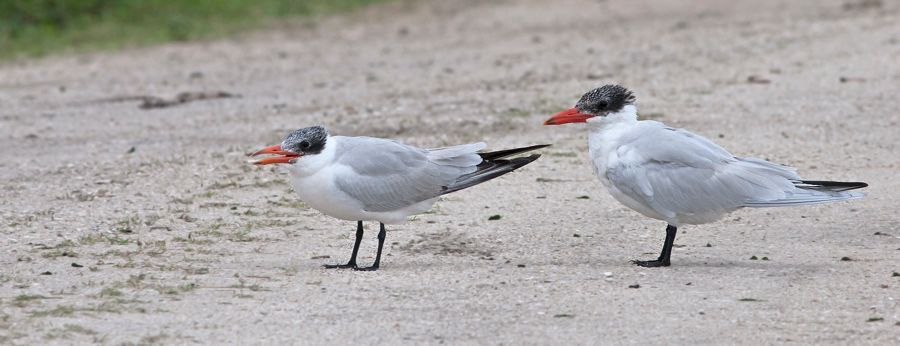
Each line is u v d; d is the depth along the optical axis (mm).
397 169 12164
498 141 19047
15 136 20859
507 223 14219
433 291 11188
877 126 19531
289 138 11969
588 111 12375
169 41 33125
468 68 27125
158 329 9953
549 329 10000
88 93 25297
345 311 10516
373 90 24625
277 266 12258
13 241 13367
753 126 19688
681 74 24891
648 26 33250
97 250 12945
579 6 38312
